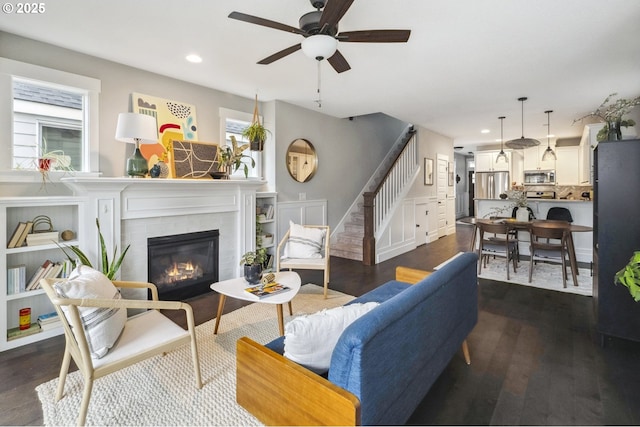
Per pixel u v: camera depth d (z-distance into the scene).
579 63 3.28
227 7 2.29
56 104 3.03
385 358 1.24
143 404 1.84
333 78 3.75
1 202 2.39
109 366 1.65
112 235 2.96
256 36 2.71
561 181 7.88
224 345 2.54
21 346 2.54
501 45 2.87
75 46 2.92
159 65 3.36
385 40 2.11
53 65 2.90
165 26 2.56
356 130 6.43
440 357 1.78
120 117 2.91
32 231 2.73
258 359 1.45
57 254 2.90
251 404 1.50
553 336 2.73
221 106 4.25
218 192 3.86
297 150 5.12
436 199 7.58
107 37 2.74
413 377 1.48
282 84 3.96
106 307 1.64
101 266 2.89
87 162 3.14
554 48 2.93
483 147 9.26
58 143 3.04
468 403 1.87
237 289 2.66
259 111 4.78
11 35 2.69
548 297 3.68
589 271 4.74
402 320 1.35
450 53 3.05
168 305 1.86
